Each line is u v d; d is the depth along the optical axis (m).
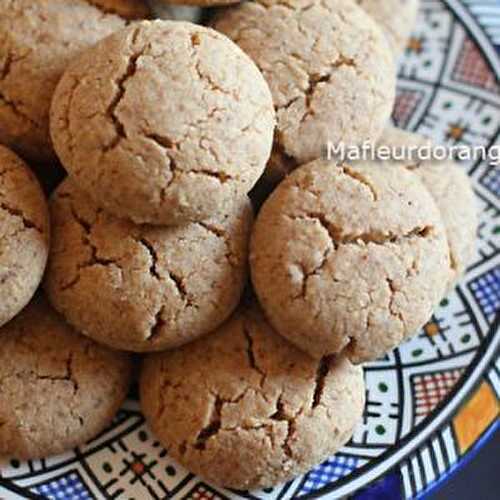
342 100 0.36
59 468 0.36
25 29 0.35
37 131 0.35
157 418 0.36
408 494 0.36
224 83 0.33
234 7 0.36
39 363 0.36
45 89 0.35
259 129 0.34
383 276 0.34
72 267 0.35
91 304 0.35
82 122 0.33
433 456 0.36
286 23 0.36
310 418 0.35
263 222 0.35
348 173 0.35
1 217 0.34
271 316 0.35
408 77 0.43
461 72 0.43
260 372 0.35
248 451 0.35
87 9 0.35
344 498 0.36
